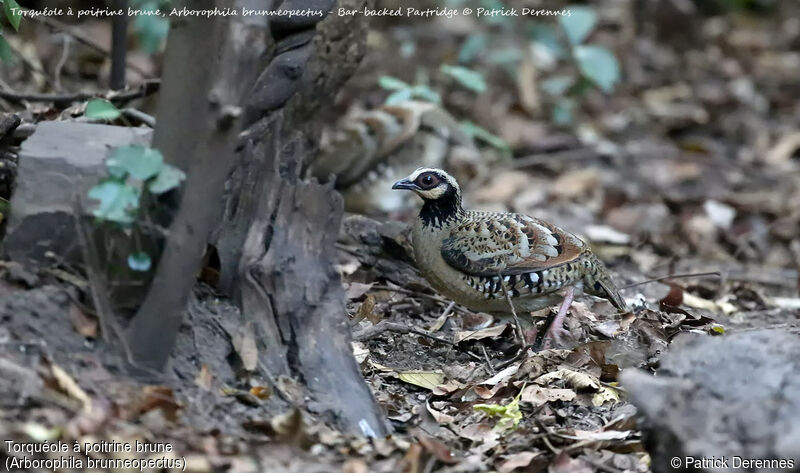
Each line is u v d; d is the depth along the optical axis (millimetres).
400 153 16125
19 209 8359
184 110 7895
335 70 12367
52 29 15508
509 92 22234
